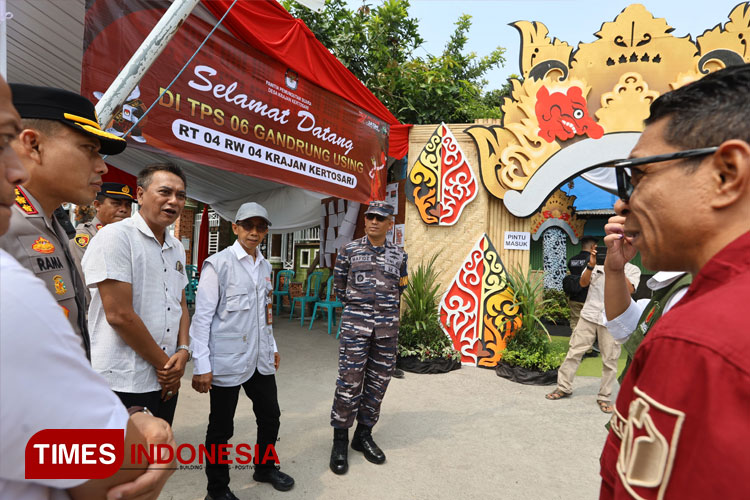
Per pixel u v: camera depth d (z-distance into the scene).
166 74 3.17
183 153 3.30
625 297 1.52
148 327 1.90
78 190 1.30
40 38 3.54
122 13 2.82
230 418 2.37
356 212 7.37
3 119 0.63
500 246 5.86
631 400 0.68
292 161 4.32
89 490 0.70
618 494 0.62
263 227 2.55
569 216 9.80
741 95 0.64
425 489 2.59
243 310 2.40
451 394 4.44
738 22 5.19
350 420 2.87
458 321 5.66
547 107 5.61
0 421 0.55
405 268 3.26
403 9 7.51
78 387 0.63
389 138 5.92
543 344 5.20
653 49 5.41
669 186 0.69
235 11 3.56
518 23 5.73
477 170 5.84
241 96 3.77
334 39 7.39
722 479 0.50
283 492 2.51
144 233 1.94
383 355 3.03
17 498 0.61
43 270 1.19
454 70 9.84
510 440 3.34
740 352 0.53
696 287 0.68
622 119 5.45
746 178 0.62
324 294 8.27
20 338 0.56
